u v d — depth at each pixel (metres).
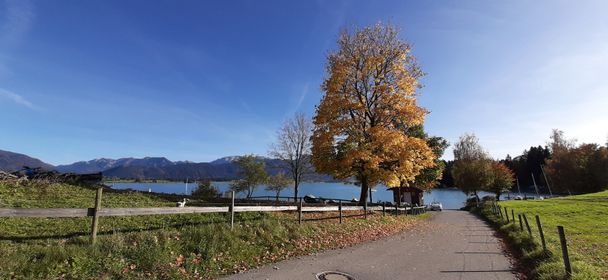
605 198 40.91
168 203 16.98
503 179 62.03
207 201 20.16
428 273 9.05
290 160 36.91
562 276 8.20
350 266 9.55
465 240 15.70
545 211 30.67
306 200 31.25
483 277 8.78
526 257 10.97
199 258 8.82
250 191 42.50
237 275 8.31
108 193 18.27
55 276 6.62
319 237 13.26
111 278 7.03
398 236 16.30
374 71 23.73
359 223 17.89
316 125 23.42
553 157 82.56
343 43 24.45
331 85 22.69
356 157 20.45
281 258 10.21
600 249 12.91
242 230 11.49
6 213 6.88
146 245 8.34
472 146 64.81
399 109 22.22
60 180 20.02
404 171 21.38
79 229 9.84
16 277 6.30
